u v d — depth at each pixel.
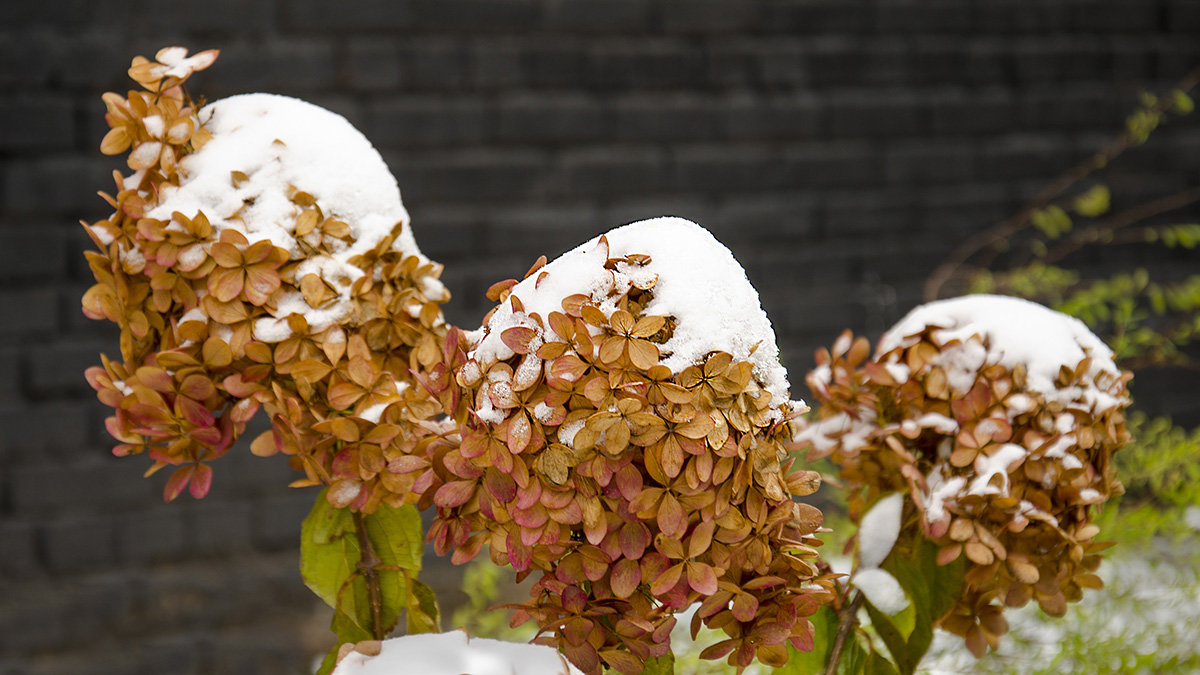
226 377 0.98
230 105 1.02
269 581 2.49
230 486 2.47
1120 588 1.36
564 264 0.94
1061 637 1.31
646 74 2.70
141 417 0.98
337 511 1.01
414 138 2.53
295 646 2.48
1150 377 3.12
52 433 2.37
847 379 1.08
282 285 0.98
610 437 0.91
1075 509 1.03
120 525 2.41
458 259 2.60
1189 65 3.12
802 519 0.96
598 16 2.64
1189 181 3.15
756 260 2.84
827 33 2.83
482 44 2.56
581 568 0.92
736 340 0.93
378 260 1.00
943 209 2.98
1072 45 3.03
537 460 0.92
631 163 2.71
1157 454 1.43
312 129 1.01
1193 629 1.32
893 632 1.04
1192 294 1.81
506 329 0.92
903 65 2.90
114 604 2.40
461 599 2.38
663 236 0.94
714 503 0.92
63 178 2.33
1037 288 2.11
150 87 1.00
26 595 2.34
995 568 1.02
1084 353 1.04
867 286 2.93
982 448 1.02
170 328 0.99
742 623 0.94
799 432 1.09
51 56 2.29
